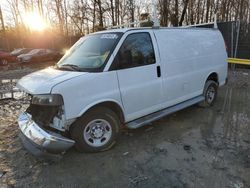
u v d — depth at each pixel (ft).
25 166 10.85
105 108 11.68
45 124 10.79
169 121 15.96
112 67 11.45
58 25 93.61
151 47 13.25
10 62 57.88
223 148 12.07
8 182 9.74
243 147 12.16
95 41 12.89
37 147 10.41
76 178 9.89
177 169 10.29
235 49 37.14
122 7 73.87
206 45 17.43
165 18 58.03
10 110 19.34
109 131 11.94
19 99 22.07
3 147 12.66
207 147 12.20
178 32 15.23
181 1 59.06
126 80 11.98
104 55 11.62
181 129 14.60
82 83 10.48
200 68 16.83
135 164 10.77
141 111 13.05
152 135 13.78
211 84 18.40
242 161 10.81
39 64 60.39
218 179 9.52
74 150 12.00
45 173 10.30
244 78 30.53
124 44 11.99
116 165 10.73
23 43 100.42
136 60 12.44
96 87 10.89
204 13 72.43
